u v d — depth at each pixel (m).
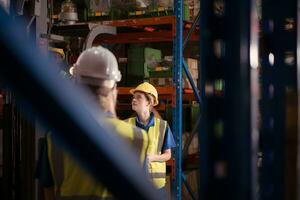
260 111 1.38
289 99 1.24
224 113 1.14
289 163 1.22
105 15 7.82
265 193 1.33
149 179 1.16
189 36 6.90
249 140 1.12
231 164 1.12
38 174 2.74
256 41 1.17
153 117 5.91
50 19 5.02
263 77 1.42
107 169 0.92
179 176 6.68
